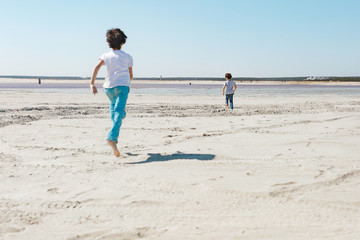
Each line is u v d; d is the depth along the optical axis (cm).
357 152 446
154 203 269
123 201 274
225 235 212
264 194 284
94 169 368
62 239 209
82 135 597
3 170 367
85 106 1202
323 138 547
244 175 338
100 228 225
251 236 210
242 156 430
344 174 338
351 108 1196
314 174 340
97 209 259
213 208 257
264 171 353
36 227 227
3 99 1536
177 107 1233
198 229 221
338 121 780
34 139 556
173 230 220
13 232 219
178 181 320
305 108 1209
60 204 270
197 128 688
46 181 329
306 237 207
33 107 1103
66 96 1848
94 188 306
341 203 263
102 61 430
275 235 211
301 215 242
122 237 212
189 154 441
